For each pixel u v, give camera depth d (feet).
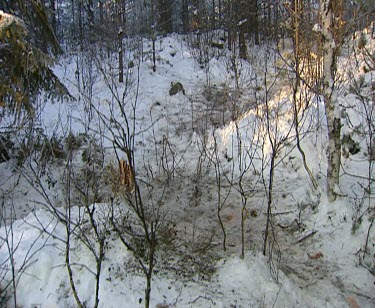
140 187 24.31
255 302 13.08
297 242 17.52
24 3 19.34
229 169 25.67
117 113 37.60
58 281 12.69
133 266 13.76
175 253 15.43
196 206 21.57
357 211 17.26
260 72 43.83
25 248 13.70
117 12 45.70
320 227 17.90
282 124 25.38
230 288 13.64
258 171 24.11
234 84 46.16
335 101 18.06
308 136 23.73
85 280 12.72
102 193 21.11
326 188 19.69
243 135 26.66
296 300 13.57
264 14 63.36
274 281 13.97
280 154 23.59
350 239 16.81
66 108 36.29
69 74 45.88
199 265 14.78
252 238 17.74
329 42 17.93
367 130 23.30
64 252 13.76
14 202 22.61
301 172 22.57
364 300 13.93
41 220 15.35
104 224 14.80
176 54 56.59
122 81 43.57
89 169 23.80
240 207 20.92
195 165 27.30
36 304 12.06
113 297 12.25
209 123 35.06
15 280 12.43
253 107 31.83
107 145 30.83
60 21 77.56
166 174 26.11
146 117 38.14
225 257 15.40
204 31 65.72
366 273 15.20
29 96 21.11
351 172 21.68
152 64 51.78
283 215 19.40
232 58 48.65
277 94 33.27
